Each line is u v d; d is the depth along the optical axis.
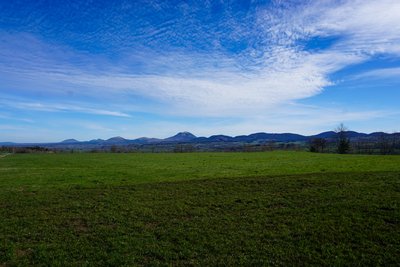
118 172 43.84
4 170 49.69
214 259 15.26
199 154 89.62
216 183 30.80
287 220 19.92
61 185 32.75
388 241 16.34
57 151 121.94
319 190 26.33
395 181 27.92
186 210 22.72
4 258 15.44
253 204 23.59
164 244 17.03
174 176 37.91
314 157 68.38
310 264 14.58
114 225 20.03
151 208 23.38
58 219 21.23
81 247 16.72
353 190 25.61
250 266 14.59
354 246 16.05
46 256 15.63
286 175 34.03
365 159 58.28
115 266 14.68
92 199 26.14
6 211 23.08
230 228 19.08
